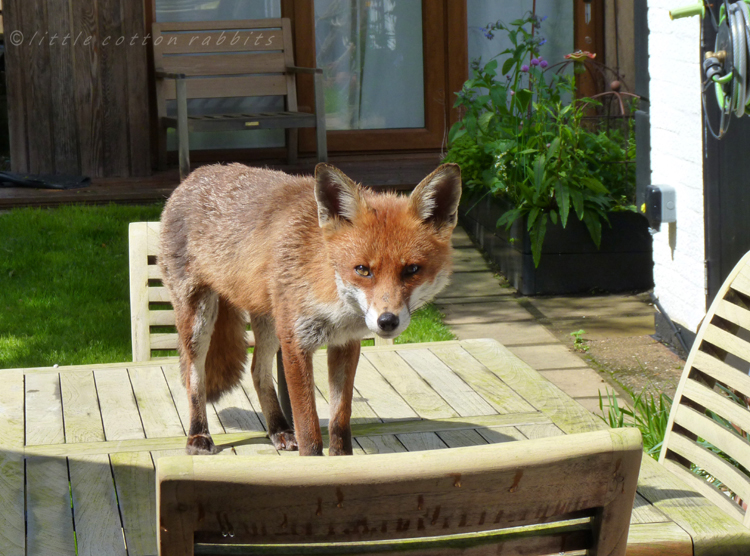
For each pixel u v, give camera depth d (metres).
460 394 3.27
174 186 8.27
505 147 7.05
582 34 9.14
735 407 2.19
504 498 1.16
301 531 1.13
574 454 1.16
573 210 6.70
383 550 1.22
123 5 8.31
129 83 8.49
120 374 3.54
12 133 8.44
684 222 5.11
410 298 2.46
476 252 7.78
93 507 2.20
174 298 3.08
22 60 8.31
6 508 2.20
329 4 9.20
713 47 4.40
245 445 2.97
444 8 9.24
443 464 1.12
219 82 8.73
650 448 3.37
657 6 5.32
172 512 1.07
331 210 2.49
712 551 1.96
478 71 7.79
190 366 2.97
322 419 3.19
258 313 2.94
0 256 6.69
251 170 3.09
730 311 2.29
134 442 2.78
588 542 1.27
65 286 6.25
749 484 2.10
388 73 9.45
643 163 5.73
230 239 2.84
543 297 6.71
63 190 8.10
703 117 4.68
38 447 2.71
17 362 4.97
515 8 9.34
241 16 9.13
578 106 9.02
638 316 6.16
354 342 2.70
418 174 8.73
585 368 5.09
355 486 1.10
